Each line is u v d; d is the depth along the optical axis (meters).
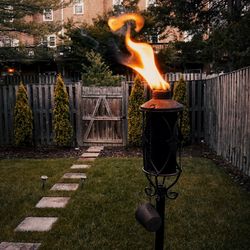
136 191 4.73
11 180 5.53
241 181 5.18
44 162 6.98
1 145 8.98
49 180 5.48
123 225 3.56
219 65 11.47
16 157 7.72
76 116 9.08
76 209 4.07
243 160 5.47
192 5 13.91
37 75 21.45
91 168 6.31
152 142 2.08
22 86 8.50
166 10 14.35
